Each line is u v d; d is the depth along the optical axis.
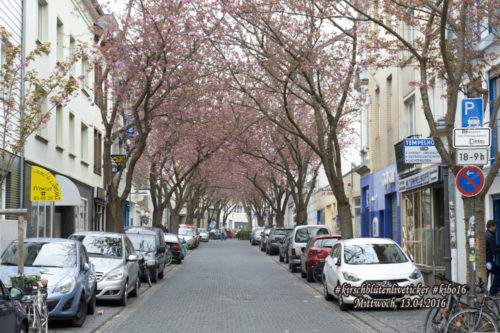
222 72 23.69
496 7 13.18
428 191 21.19
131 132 24.50
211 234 87.62
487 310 9.32
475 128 9.92
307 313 14.61
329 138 21.48
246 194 74.06
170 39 21.62
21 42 20.66
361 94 31.61
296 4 17.91
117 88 22.55
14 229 19.59
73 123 29.33
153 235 23.83
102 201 36.72
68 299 11.93
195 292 19.44
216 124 31.55
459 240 18.34
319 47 20.12
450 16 13.28
